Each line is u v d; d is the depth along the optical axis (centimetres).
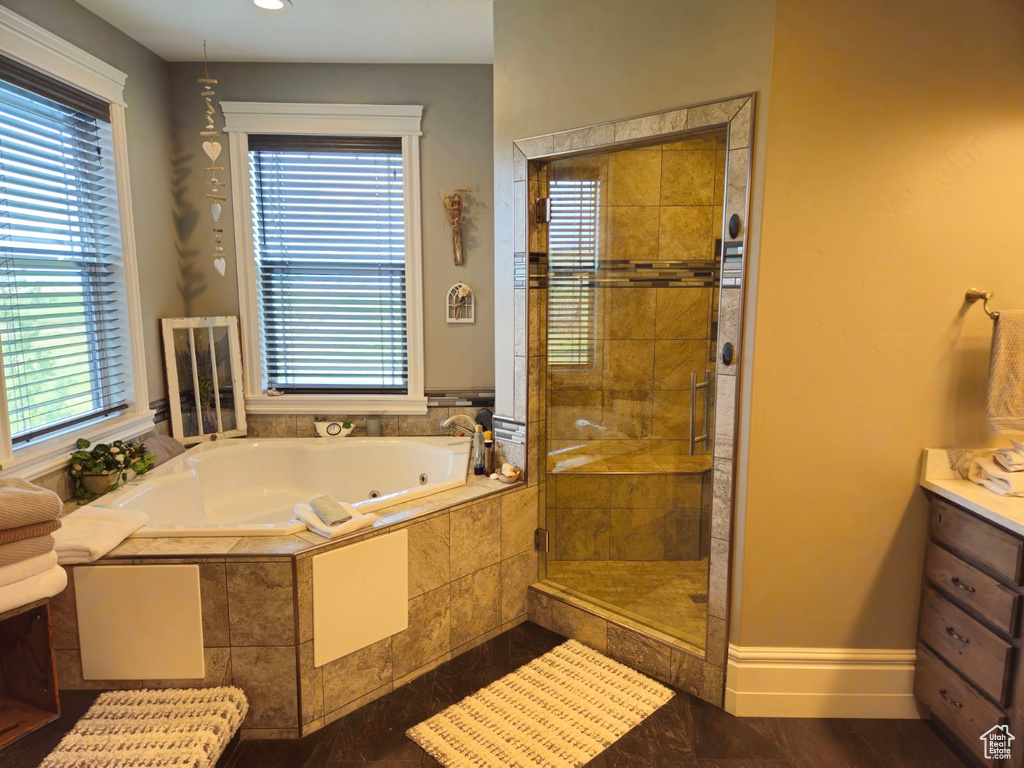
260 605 198
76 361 262
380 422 346
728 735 210
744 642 218
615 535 264
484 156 333
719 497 218
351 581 212
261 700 204
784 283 201
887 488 209
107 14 263
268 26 277
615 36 228
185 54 311
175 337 320
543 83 250
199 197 331
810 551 213
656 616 250
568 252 262
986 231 197
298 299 347
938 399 204
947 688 197
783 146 195
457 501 247
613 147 237
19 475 221
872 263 199
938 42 189
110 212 278
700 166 226
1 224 224
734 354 209
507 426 281
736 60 199
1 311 225
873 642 217
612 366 256
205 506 307
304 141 330
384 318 349
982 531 180
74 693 202
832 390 205
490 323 344
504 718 216
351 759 197
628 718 217
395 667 231
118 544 202
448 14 266
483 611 262
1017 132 193
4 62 216
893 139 193
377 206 340
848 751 203
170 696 196
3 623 182
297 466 331
